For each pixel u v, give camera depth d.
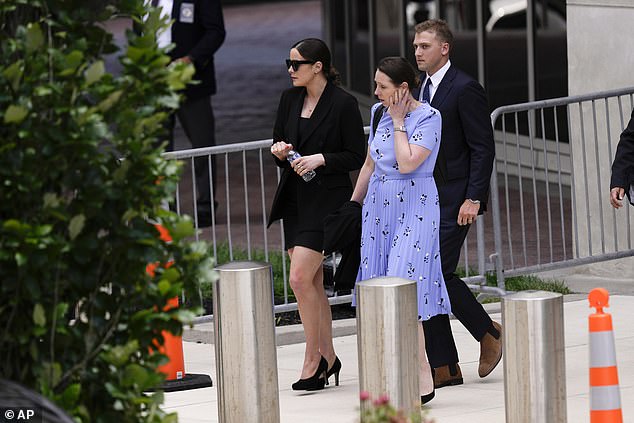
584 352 32.03
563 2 57.56
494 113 37.25
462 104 27.77
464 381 29.58
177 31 49.28
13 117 15.25
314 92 28.58
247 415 24.45
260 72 116.12
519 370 22.55
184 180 61.19
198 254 17.06
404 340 23.08
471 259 43.94
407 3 75.50
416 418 17.77
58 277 16.11
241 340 24.39
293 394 29.02
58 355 16.55
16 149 15.80
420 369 27.25
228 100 98.06
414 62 74.94
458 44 69.75
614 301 38.25
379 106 27.98
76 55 15.88
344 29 88.75
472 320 28.86
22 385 15.93
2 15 16.45
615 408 21.28
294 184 28.73
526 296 22.56
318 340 29.05
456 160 27.98
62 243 15.82
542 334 22.38
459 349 33.00
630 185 30.16
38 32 15.75
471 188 27.75
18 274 15.85
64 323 16.38
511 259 37.66
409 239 26.64
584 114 41.47
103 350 16.56
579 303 38.16
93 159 16.14
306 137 28.47
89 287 16.48
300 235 28.45
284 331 34.97
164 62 16.66
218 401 24.95
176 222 17.11
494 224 37.09
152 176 16.69
